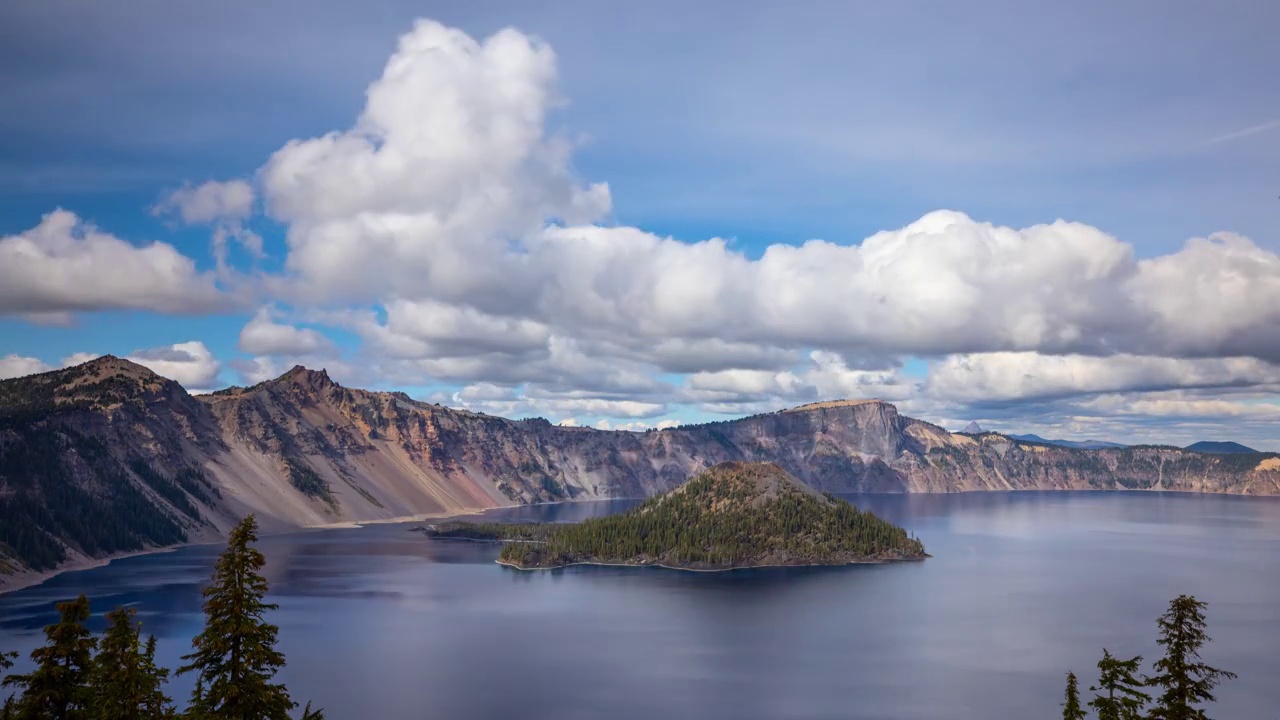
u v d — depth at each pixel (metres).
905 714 184.62
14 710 63.69
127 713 65.69
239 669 64.12
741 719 179.75
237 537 66.88
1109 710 76.38
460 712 183.38
